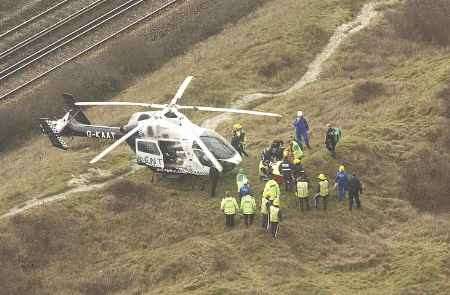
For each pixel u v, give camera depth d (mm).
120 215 141750
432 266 121812
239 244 130000
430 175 147875
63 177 157250
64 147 167500
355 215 136625
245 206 131625
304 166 147125
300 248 129000
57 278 131250
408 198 144250
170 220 139375
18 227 139625
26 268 134125
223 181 147500
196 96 193750
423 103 165000
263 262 125750
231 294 118500
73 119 163375
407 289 118250
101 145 175750
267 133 167750
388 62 196000
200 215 139250
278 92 192375
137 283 127750
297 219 134750
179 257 128625
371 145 152625
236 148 152000
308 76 196500
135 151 152500
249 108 185375
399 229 135250
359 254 128125
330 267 125625
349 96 177125
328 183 143125
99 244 137000
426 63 188000
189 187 147500
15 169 189625
